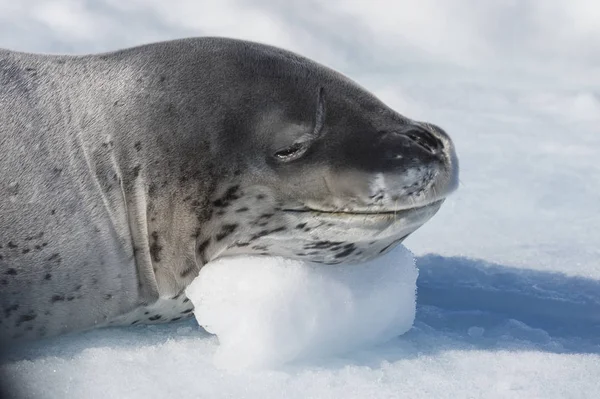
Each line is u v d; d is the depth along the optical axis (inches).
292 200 684.7
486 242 1048.2
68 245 700.7
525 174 1285.7
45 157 704.4
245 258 695.1
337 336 697.6
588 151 1395.2
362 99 709.9
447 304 853.8
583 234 1084.5
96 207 704.4
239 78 704.4
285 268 684.7
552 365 690.2
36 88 724.7
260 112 692.7
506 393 639.8
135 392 636.1
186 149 694.5
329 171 675.4
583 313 837.8
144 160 700.0
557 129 1499.8
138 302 723.4
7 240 693.9
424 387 649.6
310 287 683.4
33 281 700.0
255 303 670.5
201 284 690.2
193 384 647.8
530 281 917.8
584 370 681.6
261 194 688.4
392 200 671.1
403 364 689.0
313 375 665.0
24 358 694.5
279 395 634.8
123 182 703.7
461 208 1162.6
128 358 687.1
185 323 757.3
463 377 667.4
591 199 1203.2
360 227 682.2
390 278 726.5
